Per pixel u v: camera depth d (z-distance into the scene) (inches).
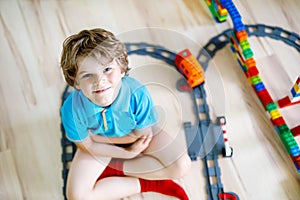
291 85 43.9
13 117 42.1
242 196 39.1
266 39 46.4
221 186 39.3
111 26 47.0
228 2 42.6
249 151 41.0
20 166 40.1
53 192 39.1
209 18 47.8
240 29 41.9
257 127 42.1
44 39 45.9
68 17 47.2
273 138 41.6
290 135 39.6
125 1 48.4
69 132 34.8
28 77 43.9
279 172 40.1
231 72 45.0
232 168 40.2
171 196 38.9
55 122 42.0
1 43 45.6
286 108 43.1
